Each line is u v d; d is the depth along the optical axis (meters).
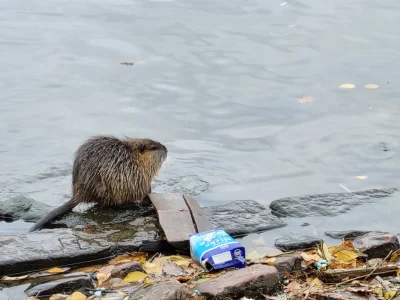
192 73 12.95
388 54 13.80
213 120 11.18
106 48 14.05
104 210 8.43
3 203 8.48
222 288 5.79
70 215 8.24
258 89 12.29
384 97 11.95
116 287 6.38
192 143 10.44
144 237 7.54
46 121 11.06
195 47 14.14
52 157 9.96
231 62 13.41
